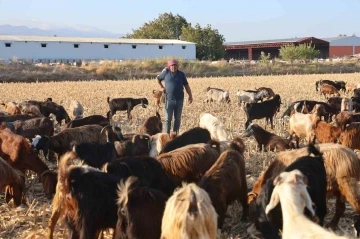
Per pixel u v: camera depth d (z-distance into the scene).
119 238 6.78
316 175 7.96
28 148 11.16
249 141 15.84
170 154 9.62
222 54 90.38
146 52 78.50
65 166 7.23
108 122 15.66
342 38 114.69
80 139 12.56
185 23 108.25
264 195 7.60
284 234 5.60
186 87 14.64
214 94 27.48
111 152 10.63
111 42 76.19
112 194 7.21
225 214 8.49
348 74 55.34
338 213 8.77
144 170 8.46
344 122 13.48
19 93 32.84
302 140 16.33
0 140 11.40
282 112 23.70
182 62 61.50
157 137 12.02
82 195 7.11
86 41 74.88
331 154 8.55
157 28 106.25
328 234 5.20
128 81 45.81
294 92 32.75
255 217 8.01
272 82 42.31
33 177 12.09
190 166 9.45
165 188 8.62
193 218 5.34
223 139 12.45
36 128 14.85
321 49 103.12
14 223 9.16
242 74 61.19
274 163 9.20
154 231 6.68
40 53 72.19
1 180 9.53
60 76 52.56
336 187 8.53
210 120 12.71
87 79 52.97
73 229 7.23
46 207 9.96
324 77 49.25
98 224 7.23
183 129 17.41
